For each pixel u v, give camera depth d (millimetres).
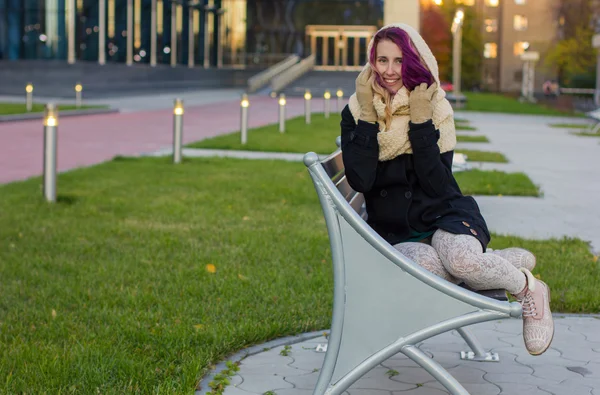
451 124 3590
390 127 3498
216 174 12688
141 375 4027
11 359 4266
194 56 64500
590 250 7340
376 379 4055
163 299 5512
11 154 16141
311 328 4980
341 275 3164
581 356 4414
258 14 74938
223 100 47500
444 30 81562
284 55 73375
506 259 3617
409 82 3451
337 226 3154
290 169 13570
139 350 4438
